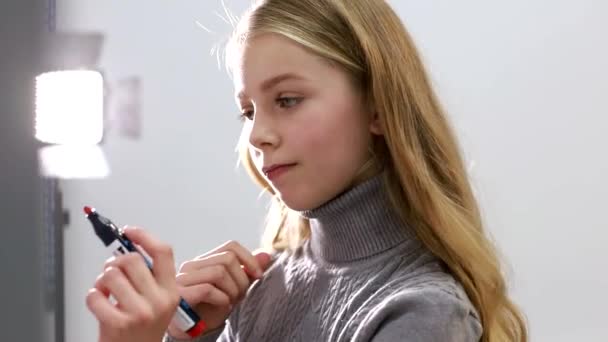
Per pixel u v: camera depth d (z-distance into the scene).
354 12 0.80
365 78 0.80
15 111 1.77
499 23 1.95
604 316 1.93
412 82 0.82
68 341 2.03
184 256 2.05
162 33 2.04
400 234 0.81
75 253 2.03
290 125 0.77
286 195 0.79
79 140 1.84
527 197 1.95
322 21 0.78
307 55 0.77
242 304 0.94
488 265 0.81
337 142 0.78
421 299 0.73
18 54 1.77
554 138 1.95
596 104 1.93
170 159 2.05
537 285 1.95
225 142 2.04
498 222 1.95
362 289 0.79
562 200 1.95
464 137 1.95
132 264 0.72
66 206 2.01
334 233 0.83
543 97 1.95
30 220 1.79
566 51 1.94
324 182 0.79
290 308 0.88
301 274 0.88
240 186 2.04
